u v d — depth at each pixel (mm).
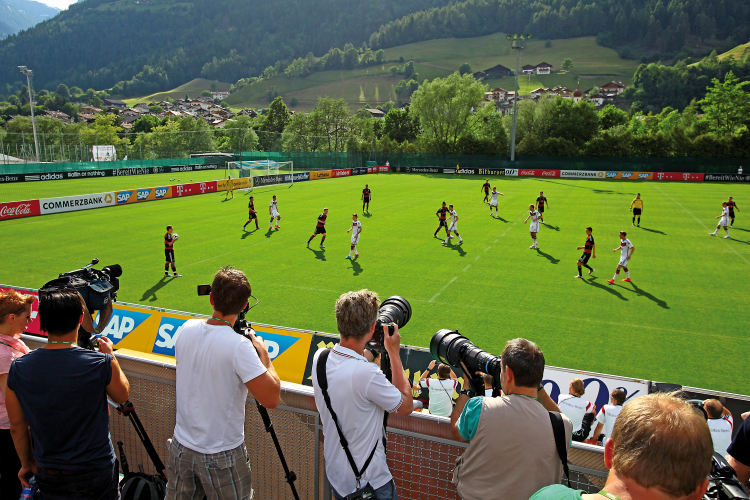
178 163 66688
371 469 2719
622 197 38844
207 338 2930
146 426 4016
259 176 45000
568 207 32812
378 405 2715
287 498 3643
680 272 16781
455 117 73500
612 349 10539
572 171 60281
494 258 18562
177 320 9305
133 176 55375
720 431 5250
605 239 22188
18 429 2957
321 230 19938
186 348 2969
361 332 2775
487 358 2910
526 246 20703
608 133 67250
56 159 59562
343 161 69562
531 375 2510
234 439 2982
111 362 2941
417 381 7852
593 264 17750
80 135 59469
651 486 1553
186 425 2951
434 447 3189
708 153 61062
